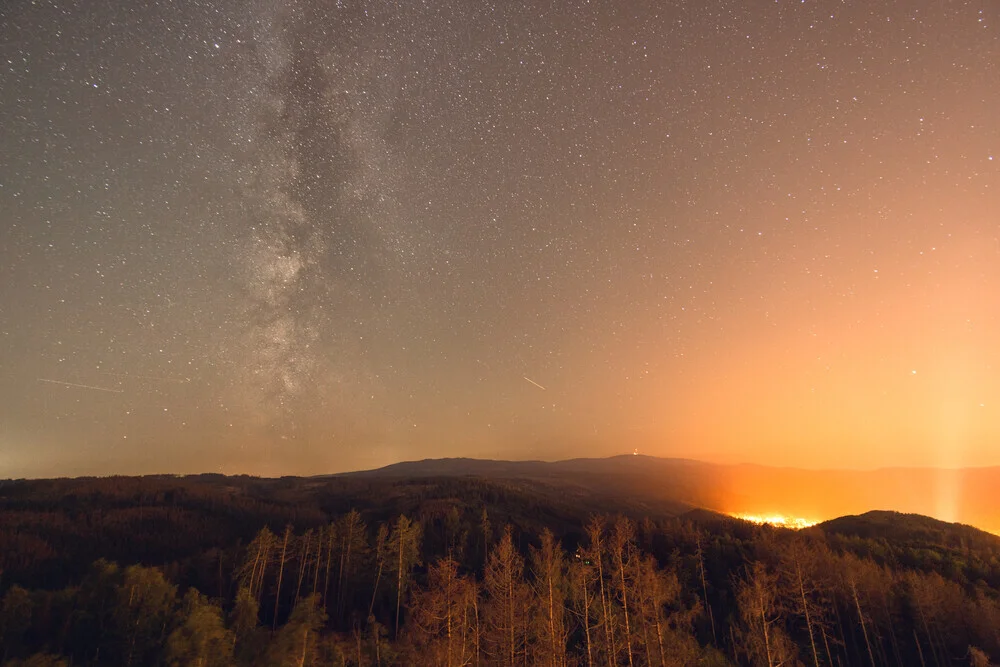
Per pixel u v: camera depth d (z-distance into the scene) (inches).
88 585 1317.7
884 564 2032.5
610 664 1212.5
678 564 2075.5
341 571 2181.3
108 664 1167.6
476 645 1256.8
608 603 1306.6
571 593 1521.9
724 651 1529.3
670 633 1277.1
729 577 1982.0
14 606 1205.1
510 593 1291.8
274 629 1797.5
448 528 3189.0
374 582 2182.6
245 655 1205.1
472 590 1339.8
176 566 2187.5
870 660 1574.8
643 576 1320.1
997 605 1601.9
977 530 3218.5
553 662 1181.1
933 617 1599.4
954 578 1924.2
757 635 1337.4
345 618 1953.7
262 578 2027.6
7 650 1130.7
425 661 1189.7
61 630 1213.7
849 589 1734.7
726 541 2368.4
